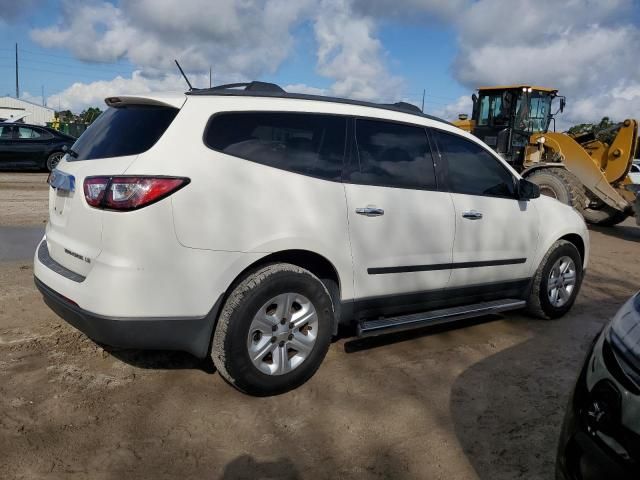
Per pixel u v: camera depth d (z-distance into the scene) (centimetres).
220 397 335
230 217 310
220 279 310
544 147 1164
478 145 450
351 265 361
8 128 1517
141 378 352
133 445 284
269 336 328
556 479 214
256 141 330
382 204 372
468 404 344
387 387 360
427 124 419
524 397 357
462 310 432
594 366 215
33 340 393
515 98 1173
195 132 311
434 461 286
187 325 306
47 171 1612
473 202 431
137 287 290
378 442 299
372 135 382
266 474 269
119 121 333
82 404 317
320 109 362
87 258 300
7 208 936
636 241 1048
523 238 472
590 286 659
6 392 324
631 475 183
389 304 393
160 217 291
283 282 325
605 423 197
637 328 209
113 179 292
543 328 493
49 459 268
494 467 283
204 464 273
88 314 294
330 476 270
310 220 338
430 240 400
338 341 434
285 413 322
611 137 1173
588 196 1120
